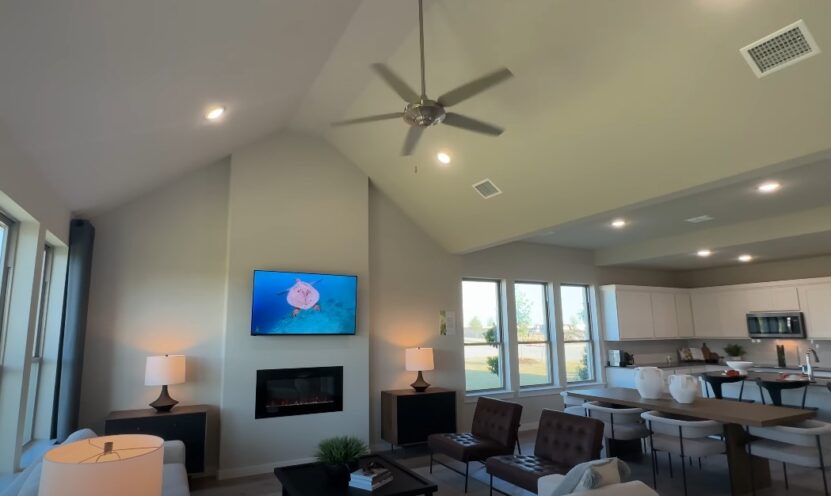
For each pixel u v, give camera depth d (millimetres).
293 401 5188
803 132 2904
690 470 4719
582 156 3949
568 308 8062
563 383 7613
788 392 5758
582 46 3119
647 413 4332
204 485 4500
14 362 3105
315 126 5422
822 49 2488
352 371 5531
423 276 6473
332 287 5484
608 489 2160
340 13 3221
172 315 4895
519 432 6824
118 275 4727
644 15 2775
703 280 9062
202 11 2395
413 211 6227
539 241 7551
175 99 3219
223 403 4824
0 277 3057
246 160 5305
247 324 5055
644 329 8258
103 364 4543
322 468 3629
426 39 3602
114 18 2088
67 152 3098
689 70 2916
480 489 4375
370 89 4410
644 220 6098
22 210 2922
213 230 5219
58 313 4090
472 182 5000
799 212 5645
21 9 1777
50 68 2199
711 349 8938
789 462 3682
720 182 3510
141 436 1871
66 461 1687
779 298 7617
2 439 3014
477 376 6953
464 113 4117
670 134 3375
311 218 5562
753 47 2637
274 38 3121
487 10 3201
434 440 4688
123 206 4844
